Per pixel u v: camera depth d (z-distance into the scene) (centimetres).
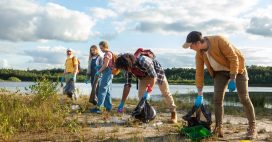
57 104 874
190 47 583
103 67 934
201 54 610
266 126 796
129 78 800
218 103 609
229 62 582
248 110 613
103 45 945
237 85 600
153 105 1160
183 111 1066
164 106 1137
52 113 786
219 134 615
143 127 715
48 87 930
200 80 621
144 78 738
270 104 1567
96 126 724
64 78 1221
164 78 754
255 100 1450
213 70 606
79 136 628
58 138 616
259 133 680
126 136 631
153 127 714
